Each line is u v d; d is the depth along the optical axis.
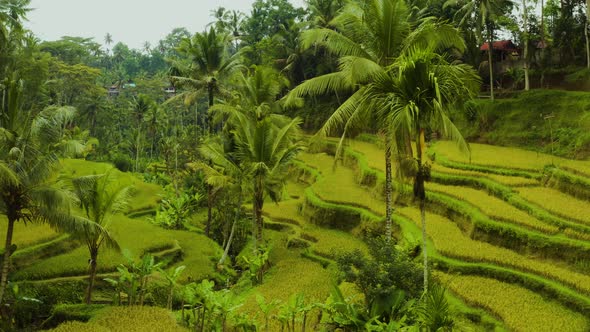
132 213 37.91
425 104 15.08
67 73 63.84
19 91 18.95
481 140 40.28
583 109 35.41
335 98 59.50
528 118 38.16
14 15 40.78
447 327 14.33
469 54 44.66
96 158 63.19
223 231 33.22
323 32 20.86
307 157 51.69
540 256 20.58
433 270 19.36
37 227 27.12
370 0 19.80
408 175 15.60
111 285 22.62
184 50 38.91
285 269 25.34
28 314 20.30
